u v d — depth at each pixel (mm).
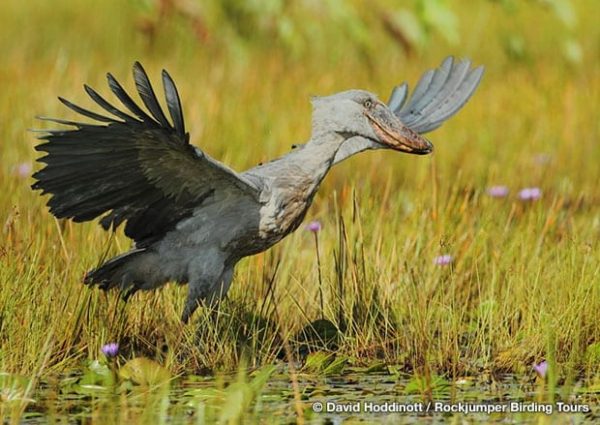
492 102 21469
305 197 12219
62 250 13117
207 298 12055
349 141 12820
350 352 12312
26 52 26312
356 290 12906
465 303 13227
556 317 12164
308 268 13781
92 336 12016
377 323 12797
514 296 12867
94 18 29953
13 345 11539
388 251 13891
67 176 11359
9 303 11875
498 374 11703
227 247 11977
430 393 10859
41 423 10180
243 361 11281
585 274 12758
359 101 12484
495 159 18578
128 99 10750
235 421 10156
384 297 13008
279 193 12016
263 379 10672
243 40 24875
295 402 10781
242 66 24203
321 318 13023
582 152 19016
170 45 26672
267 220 11961
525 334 12188
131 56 25891
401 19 23781
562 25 28078
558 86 22547
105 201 11625
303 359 12242
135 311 12555
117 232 13875
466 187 15820
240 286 13195
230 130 18672
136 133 10992
